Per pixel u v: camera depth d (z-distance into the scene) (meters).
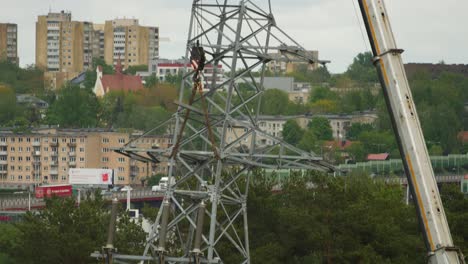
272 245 117.50
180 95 93.94
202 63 88.62
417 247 122.12
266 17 93.25
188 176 91.94
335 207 124.19
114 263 89.06
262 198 121.31
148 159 94.12
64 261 124.44
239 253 115.25
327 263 118.25
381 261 116.25
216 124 94.12
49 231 125.75
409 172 66.00
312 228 119.44
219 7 92.62
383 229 120.94
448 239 64.88
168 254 108.12
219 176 91.12
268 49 92.19
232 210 118.69
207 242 91.06
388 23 66.94
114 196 87.12
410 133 65.94
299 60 92.94
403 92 66.38
